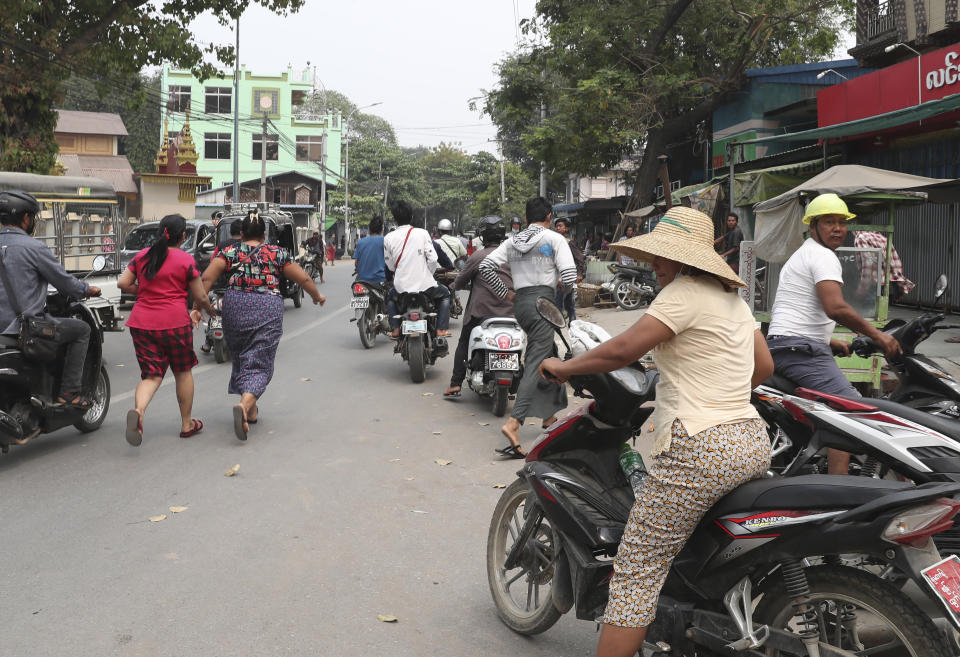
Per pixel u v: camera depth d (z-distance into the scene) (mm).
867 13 17984
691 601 2867
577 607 3178
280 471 5984
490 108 24406
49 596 3887
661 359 2793
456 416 7840
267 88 64562
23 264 5945
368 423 7520
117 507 5180
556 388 6359
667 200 20609
